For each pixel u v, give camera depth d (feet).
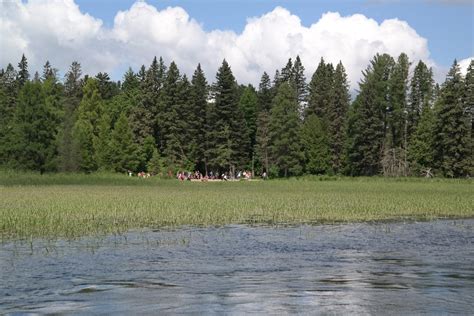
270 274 54.34
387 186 230.27
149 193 164.86
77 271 54.85
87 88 362.12
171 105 369.91
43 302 43.60
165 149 363.35
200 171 378.32
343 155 357.41
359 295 46.32
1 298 44.73
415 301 44.50
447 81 292.81
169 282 50.49
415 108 350.02
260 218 103.50
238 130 366.22
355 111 342.64
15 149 279.69
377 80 336.90
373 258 63.62
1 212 99.40
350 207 121.80
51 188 195.72
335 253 66.85
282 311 41.60
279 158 340.80
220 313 41.04
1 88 407.03
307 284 50.14
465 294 46.75
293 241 75.97
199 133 369.09
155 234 81.15
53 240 74.23
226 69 365.20
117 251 66.39
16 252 64.90
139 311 41.45
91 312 41.14
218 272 55.11
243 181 293.64
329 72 422.41
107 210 108.17
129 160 329.93
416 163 317.63
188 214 104.78
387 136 339.16
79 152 293.23
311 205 125.39
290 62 451.53
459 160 289.33
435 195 163.53
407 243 75.31
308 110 405.39
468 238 80.43
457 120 288.10
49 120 285.64
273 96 445.78
